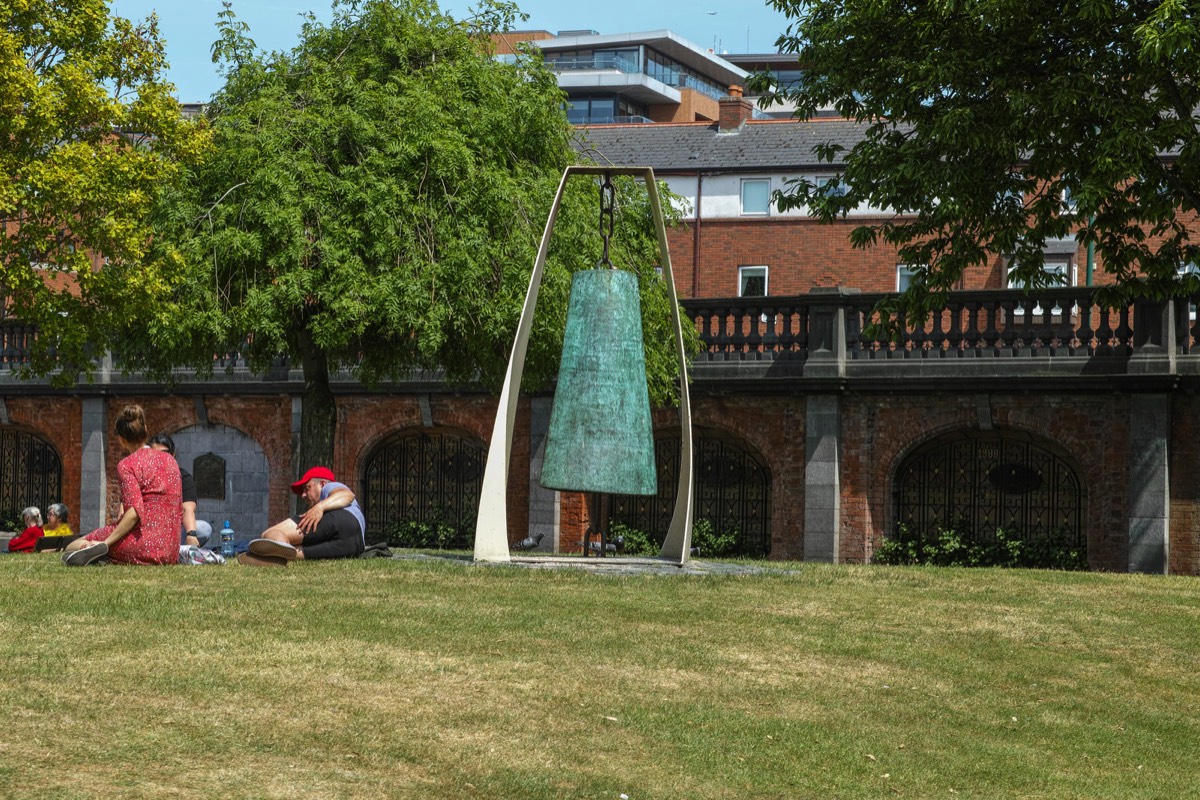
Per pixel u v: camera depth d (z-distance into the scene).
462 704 7.44
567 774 6.49
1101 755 7.77
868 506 23.83
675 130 44.12
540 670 8.27
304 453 21.34
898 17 17.80
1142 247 17.25
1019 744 7.82
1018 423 22.66
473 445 28.31
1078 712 8.56
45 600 9.50
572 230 20.94
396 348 22.28
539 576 12.04
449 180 20.16
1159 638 10.64
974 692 8.76
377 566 12.39
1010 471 23.62
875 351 23.73
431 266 19.55
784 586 12.11
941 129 16.64
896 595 11.96
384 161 19.62
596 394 13.32
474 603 10.27
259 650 8.21
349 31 21.44
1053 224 17.25
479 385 26.48
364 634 8.87
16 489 32.84
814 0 18.84
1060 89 15.70
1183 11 15.02
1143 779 7.41
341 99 20.39
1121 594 12.86
